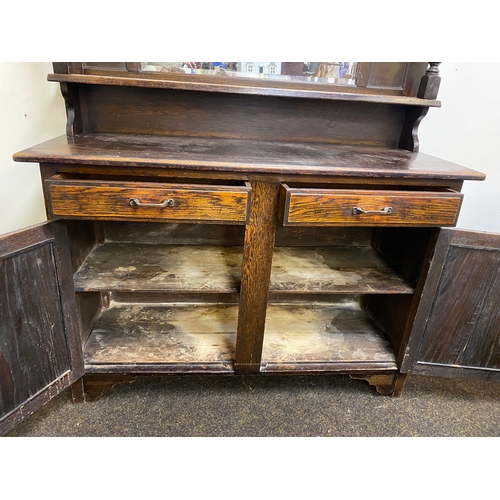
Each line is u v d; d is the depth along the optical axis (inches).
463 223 64.5
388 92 49.8
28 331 36.5
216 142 47.0
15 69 47.6
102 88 46.0
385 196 37.1
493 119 57.5
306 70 47.8
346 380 53.1
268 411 46.8
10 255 32.9
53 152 35.1
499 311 43.8
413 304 44.9
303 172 36.4
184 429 43.6
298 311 58.8
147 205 34.7
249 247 39.6
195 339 50.1
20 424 43.2
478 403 50.2
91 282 41.6
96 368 44.3
